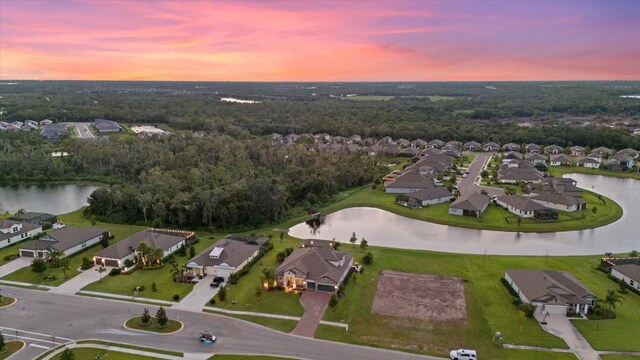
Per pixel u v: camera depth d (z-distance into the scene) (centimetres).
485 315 6981
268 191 11906
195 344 6175
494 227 11650
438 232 11500
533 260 9206
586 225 11794
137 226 11450
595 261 9175
